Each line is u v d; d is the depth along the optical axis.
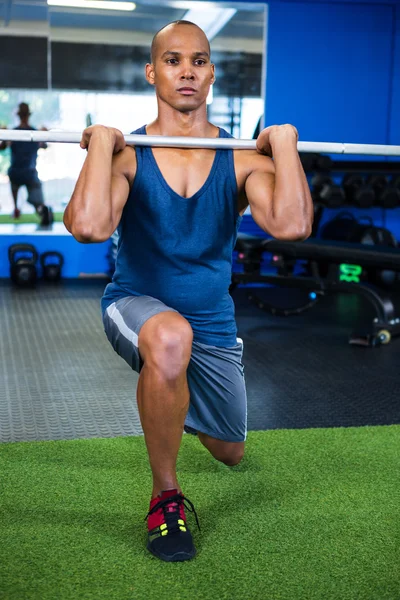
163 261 1.53
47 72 7.05
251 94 7.29
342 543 1.56
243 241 4.43
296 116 5.71
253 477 1.92
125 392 2.79
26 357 3.33
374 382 3.00
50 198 9.01
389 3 5.65
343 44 5.66
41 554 1.48
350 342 3.70
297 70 5.64
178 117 1.57
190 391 1.68
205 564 1.45
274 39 5.57
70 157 6.50
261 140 1.50
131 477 1.91
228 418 1.69
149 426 1.45
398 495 1.82
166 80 1.52
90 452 2.09
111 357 3.35
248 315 4.52
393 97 5.82
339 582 1.39
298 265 5.70
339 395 2.79
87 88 7.55
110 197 1.37
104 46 7.56
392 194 5.32
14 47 6.94
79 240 1.37
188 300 1.55
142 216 1.51
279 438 2.25
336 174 5.84
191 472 1.95
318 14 5.58
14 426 2.36
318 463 2.04
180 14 7.10
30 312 4.45
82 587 1.35
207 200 1.50
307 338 3.86
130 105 7.65
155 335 1.40
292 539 1.57
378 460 2.07
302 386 2.92
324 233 5.57
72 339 3.72
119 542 1.54
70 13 6.97
